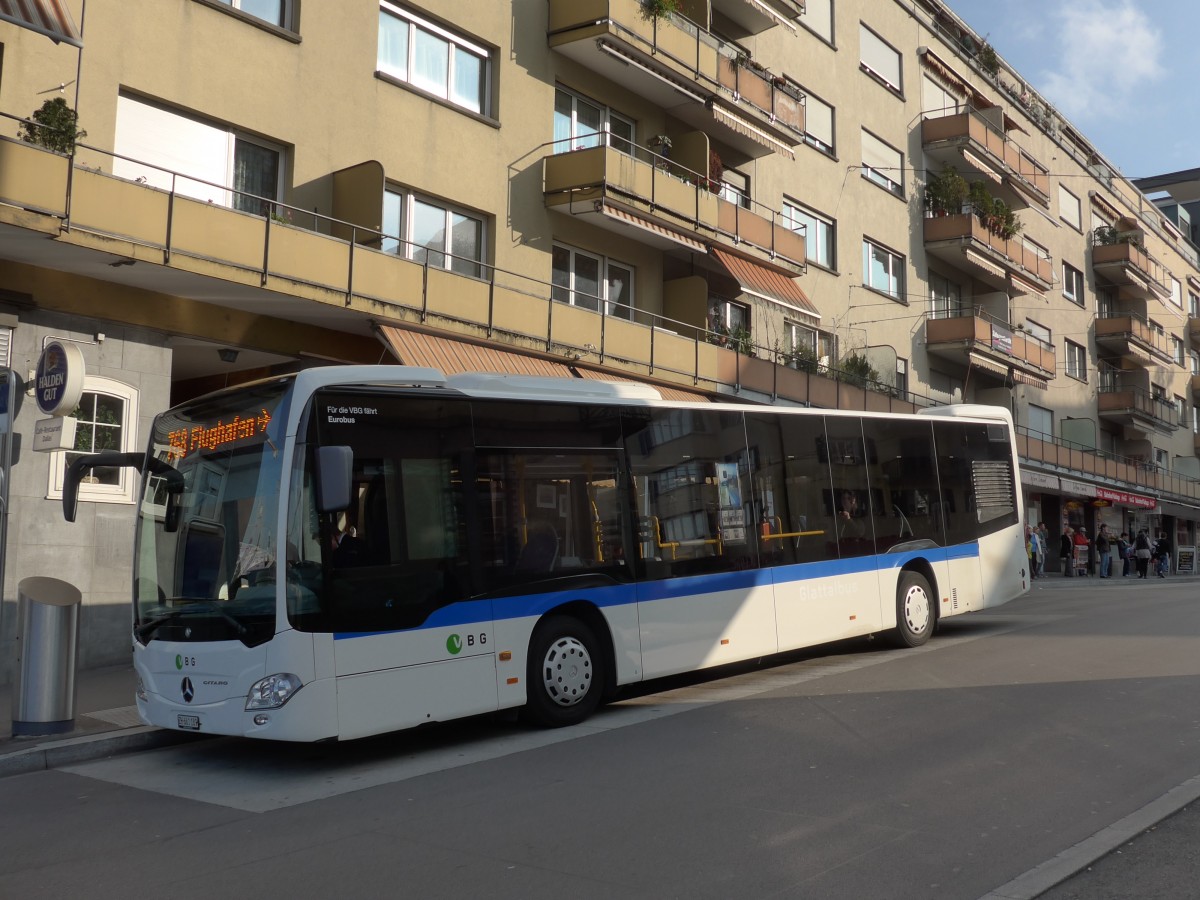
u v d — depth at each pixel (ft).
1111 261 152.76
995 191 123.34
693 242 72.64
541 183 65.67
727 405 37.78
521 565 30.07
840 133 97.81
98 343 43.62
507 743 28.76
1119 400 151.23
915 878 16.57
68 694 29.99
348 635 26.03
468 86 62.23
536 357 59.31
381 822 21.18
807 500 40.27
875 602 42.52
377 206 51.62
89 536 42.68
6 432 34.50
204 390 57.11
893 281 105.70
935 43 116.26
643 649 32.96
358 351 54.75
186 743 30.78
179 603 27.58
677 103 75.25
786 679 37.29
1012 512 50.85
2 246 39.22
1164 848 17.79
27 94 42.14
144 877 18.28
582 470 32.30
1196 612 59.26
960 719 28.66
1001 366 115.44
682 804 21.27
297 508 25.94
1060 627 51.98
